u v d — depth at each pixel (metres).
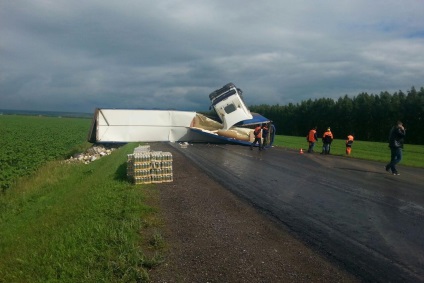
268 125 31.45
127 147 26.11
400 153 16.05
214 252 6.43
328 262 6.07
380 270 5.82
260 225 7.91
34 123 83.50
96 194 10.67
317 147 35.12
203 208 9.17
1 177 16.80
